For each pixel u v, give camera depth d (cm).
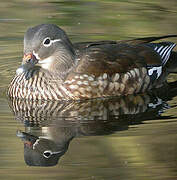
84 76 1490
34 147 1218
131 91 1538
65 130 1292
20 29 1916
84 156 1184
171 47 1656
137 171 1131
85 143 1234
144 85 1560
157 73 1593
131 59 1550
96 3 2116
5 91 1545
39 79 1498
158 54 1619
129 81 1531
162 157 1176
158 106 1442
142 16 2023
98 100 1493
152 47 1630
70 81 1489
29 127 1305
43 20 1966
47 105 1456
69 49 1510
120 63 1528
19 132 1279
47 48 1483
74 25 1945
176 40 1866
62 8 2062
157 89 1587
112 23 1964
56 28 1502
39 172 1123
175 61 1670
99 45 1566
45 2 2114
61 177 1104
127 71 1531
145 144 1222
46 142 1234
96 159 1170
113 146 1216
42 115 1380
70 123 1332
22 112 1399
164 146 1212
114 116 1375
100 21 1980
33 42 1467
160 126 1309
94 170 1132
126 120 1348
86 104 1462
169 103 1465
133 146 1216
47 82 1495
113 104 1464
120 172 1123
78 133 1280
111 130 1293
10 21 1970
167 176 1112
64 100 1493
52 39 1487
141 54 1579
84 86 1488
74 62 1512
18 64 1712
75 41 1828
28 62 1461
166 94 1541
